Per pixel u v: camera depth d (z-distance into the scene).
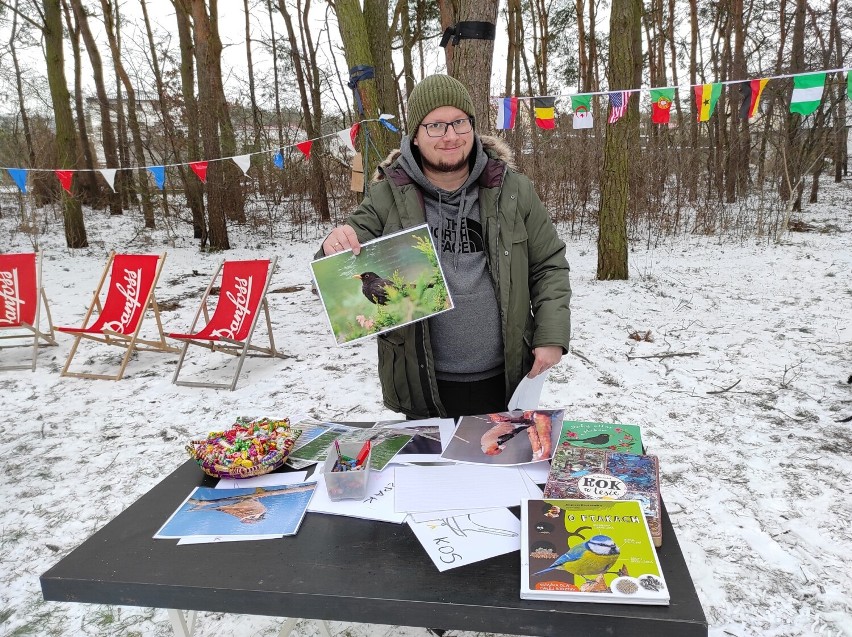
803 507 2.45
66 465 3.14
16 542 2.47
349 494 1.36
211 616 2.01
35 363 4.71
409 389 1.87
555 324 1.73
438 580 1.07
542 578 1.02
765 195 13.21
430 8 15.48
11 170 6.33
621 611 0.96
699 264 7.96
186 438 3.43
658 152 10.68
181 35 11.23
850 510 2.41
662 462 2.88
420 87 1.65
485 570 1.09
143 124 11.62
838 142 14.49
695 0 15.04
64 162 10.63
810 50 13.29
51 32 10.18
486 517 1.26
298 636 1.90
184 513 1.35
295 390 4.10
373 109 4.84
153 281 4.79
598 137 11.07
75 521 2.62
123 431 3.55
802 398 3.54
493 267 1.77
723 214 10.56
